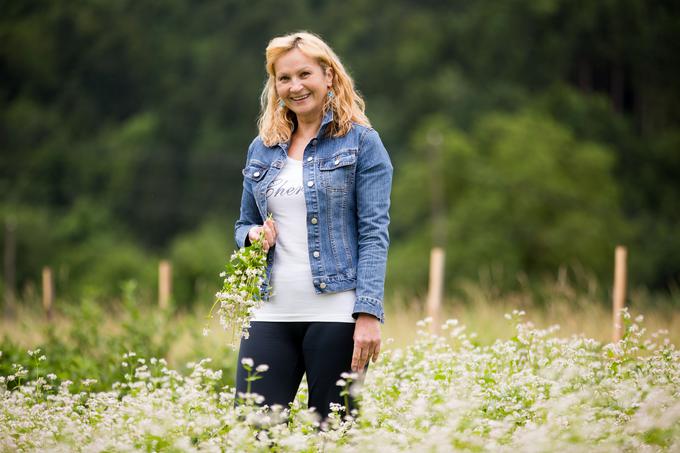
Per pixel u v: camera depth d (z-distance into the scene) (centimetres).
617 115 5328
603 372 444
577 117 5091
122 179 5012
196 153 5050
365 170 402
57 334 718
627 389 401
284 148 411
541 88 5394
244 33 5600
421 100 4947
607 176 4344
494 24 5500
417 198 4069
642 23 5653
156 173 5000
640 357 472
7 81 5941
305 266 397
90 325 677
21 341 748
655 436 363
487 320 798
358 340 389
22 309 928
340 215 401
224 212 4759
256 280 394
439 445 342
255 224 423
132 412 397
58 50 5978
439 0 5741
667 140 5156
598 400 404
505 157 4178
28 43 5906
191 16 6006
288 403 399
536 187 4000
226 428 398
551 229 3847
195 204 4869
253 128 5122
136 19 6028
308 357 396
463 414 378
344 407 388
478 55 5416
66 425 403
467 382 430
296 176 404
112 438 392
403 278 3444
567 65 5531
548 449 342
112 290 3953
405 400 426
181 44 5862
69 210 5059
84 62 5931
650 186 4916
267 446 371
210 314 397
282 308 398
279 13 5566
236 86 5278
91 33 5950
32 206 5112
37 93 5922
